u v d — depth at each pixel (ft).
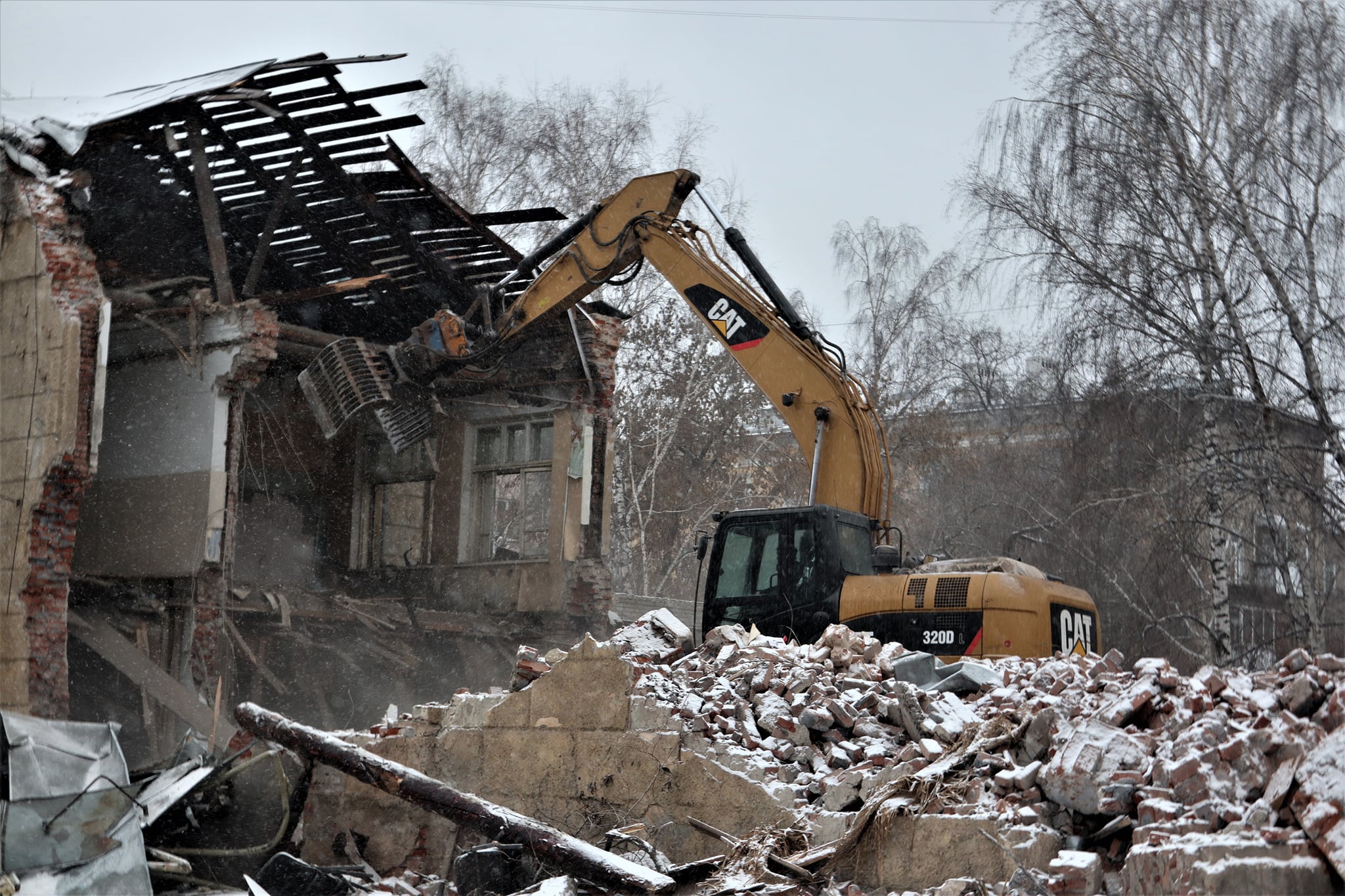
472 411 64.39
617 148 97.66
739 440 110.73
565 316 60.49
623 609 79.92
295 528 67.77
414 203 57.47
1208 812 19.04
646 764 25.89
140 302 52.90
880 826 21.49
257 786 26.94
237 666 54.60
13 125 48.83
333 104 51.80
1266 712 21.70
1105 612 63.87
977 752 23.20
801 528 37.55
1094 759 21.17
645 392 105.29
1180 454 56.39
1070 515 62.54
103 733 24.79
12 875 21.65
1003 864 20.24
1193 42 59.41
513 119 97.60
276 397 65.51
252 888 22.90
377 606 58.59
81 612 52.39
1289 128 56.90
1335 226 56.18
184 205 58.75
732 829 24.50
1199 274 57.72
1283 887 15.53
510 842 23.38
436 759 28.78
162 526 52.49
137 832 23.13
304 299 54.29
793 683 27.53
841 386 40.81
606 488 62.28
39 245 47.75
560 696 27.43
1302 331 55.31
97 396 46.96
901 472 102.53
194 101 49.65
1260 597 58.70
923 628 35.27
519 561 61.31
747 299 43.37
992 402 83.41
